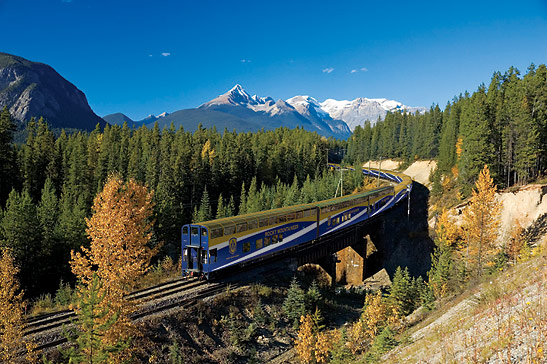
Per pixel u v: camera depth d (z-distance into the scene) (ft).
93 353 52.70
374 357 64.13
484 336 42.73
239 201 307.58
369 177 365.61
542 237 152.35
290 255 138.92
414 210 250.57
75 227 160.66
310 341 87.97
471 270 129.90
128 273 61.41
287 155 392.88
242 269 118.32
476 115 216.54
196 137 448.24
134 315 81.15
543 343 34.50
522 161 187.73
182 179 273.33
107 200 63.00
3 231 144.77
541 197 168.25
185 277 106.22
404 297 121.80
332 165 480.23
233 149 334.85
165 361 76.02
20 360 61.67
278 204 263.49
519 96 202.18
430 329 61.93
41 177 269.64
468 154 214.69
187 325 86.69
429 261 197.88
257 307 101.76
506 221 176.24
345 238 175.73
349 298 151.74
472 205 129.70
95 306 53.62
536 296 47.39
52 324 72.49
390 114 534.37
